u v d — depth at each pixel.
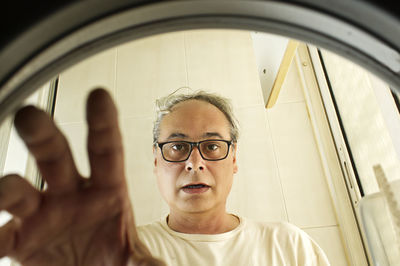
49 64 0.15
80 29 0.15
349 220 1.01
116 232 0.23
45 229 0.22
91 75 1.39
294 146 1.19
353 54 0.17
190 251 0.66
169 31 0.17
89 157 0.21
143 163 1.20
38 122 0.17
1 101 0.15
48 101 1.30
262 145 1.20
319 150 1.17
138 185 1.17
